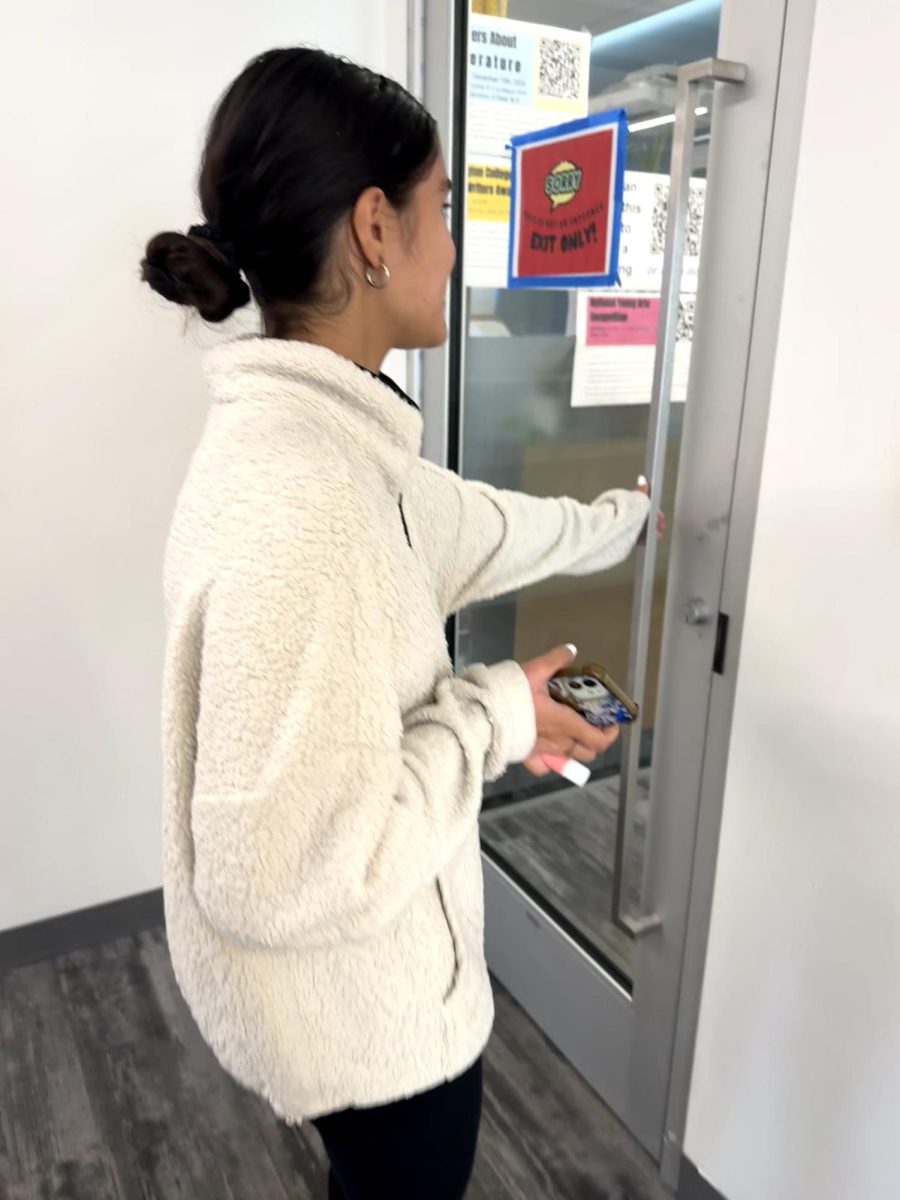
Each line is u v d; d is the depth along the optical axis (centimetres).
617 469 153
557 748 88
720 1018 138
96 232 178
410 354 200
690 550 130
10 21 162
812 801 116
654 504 127
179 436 195
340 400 77
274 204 73
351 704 67
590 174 131
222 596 67
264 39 181
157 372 189
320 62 73
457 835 75
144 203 180
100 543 194
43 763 201
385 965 85
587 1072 177
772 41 105
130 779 211
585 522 124
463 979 93
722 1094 140
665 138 132
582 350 156
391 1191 98
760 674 120
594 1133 167
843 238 100
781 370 110
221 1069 181
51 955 213
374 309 81
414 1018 88
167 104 177
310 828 66
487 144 170
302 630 66
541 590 179
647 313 140
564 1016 182
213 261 77
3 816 201
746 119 110
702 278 120
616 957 170
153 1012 196
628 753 137
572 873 184
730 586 124
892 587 101
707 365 122
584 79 146
